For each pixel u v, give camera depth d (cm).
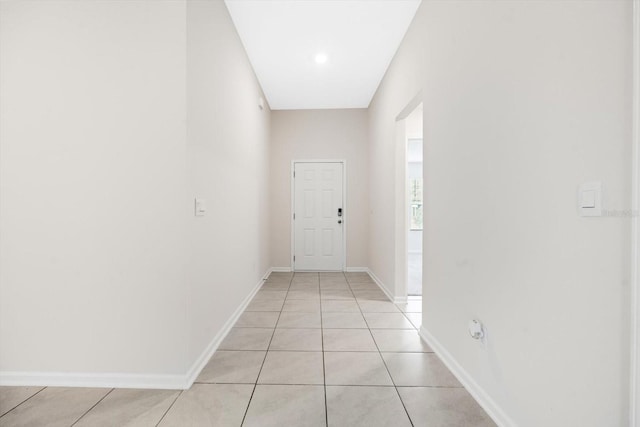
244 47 322
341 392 173
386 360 210
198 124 193
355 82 412
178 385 177
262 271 436
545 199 119
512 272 139
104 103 177
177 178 176
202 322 203
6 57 179
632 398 89
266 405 162
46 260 180
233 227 277
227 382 183
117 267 179
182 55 175
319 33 298
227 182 258
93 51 177
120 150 177
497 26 148
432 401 165
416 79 266
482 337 161
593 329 100
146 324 179
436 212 224
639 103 86
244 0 249
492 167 154
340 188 518
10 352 183
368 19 277
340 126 515
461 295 186
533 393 127
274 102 486
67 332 181
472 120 172
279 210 518
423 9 248
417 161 769
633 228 88
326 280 454
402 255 340
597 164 98
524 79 130
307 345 233
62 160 178
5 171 180
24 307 182
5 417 152
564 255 111
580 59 103
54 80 178
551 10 115
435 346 222
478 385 166
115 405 162
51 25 178
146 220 177
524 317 132
